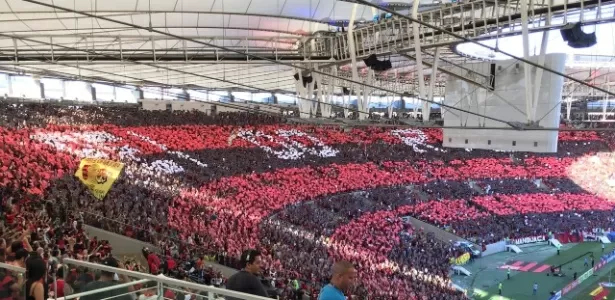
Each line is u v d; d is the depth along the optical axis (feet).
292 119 94.27
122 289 23.06
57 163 121.08
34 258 29.99
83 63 128.57
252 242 107.14
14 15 108.37
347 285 19.13
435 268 144.77
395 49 101.35
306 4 119.75
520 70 71.15
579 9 75.66
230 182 156.15
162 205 111.75
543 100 69.67
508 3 81.76
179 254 79.46
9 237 49.34
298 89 141.38
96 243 61.87
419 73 86.58
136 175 134.41
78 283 24.49
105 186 64.59
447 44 90.99
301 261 105.91
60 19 114.11
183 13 119.34
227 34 137.80
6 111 158.10
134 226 85.92
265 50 149.48
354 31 115.24
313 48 137.49
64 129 157.79
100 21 117.39
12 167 108.37
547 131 69.56
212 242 97.09
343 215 161.17
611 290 145.89
